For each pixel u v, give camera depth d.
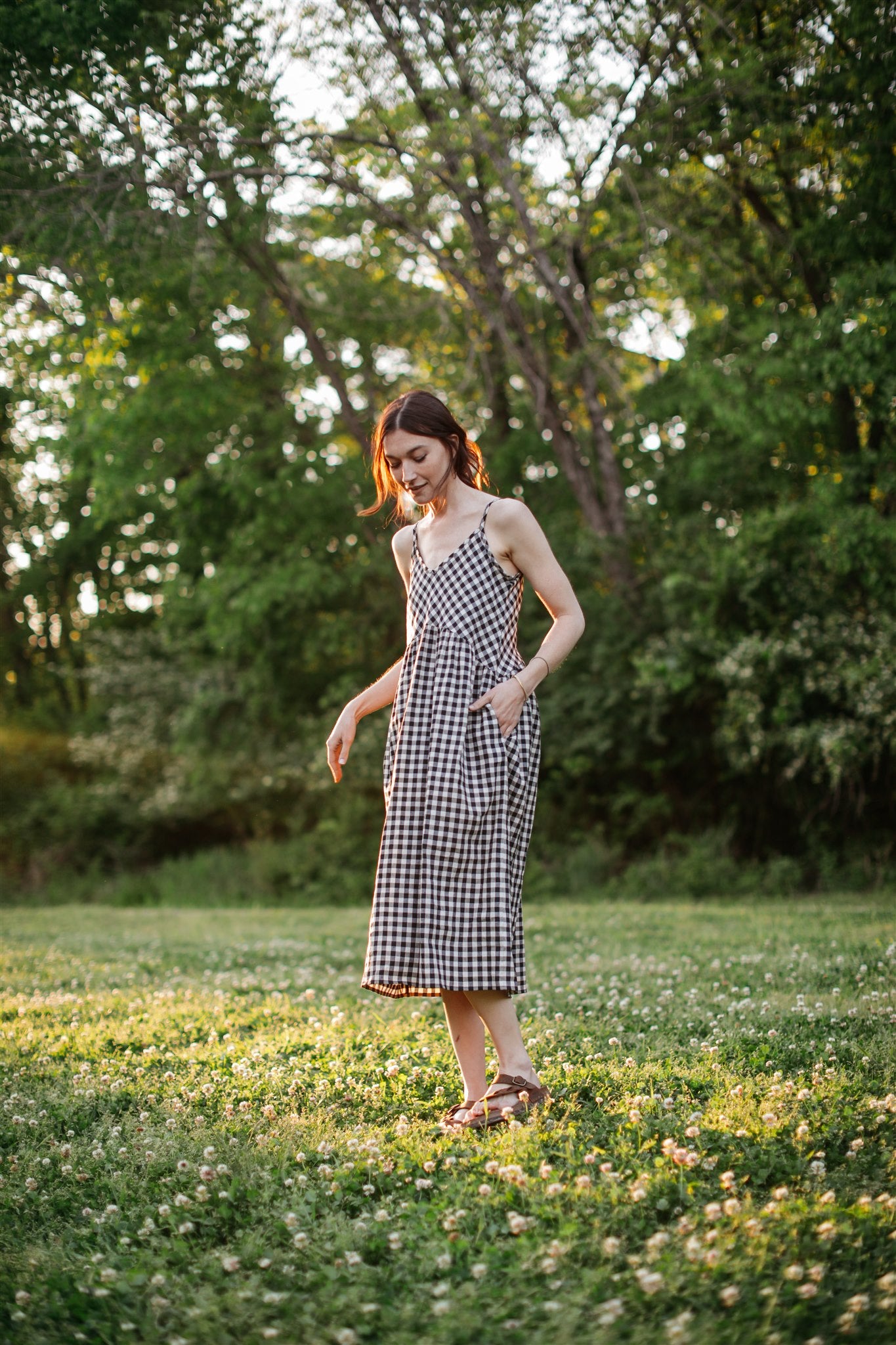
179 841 17.80
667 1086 3.15
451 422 3.03
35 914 13.70
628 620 12.70
